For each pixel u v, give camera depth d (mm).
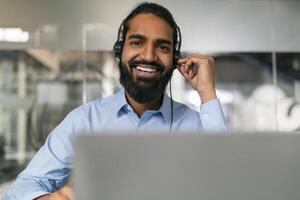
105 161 504
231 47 2256
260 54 2447
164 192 514
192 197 517
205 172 517
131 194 507
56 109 2439
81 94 2393
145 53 1198
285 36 2305
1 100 2451
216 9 2227
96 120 1318
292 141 526
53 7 2176
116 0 2166
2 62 2359
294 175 524
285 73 2510
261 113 2664
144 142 511
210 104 1242
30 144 2424
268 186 523
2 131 2428
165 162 512
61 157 1156
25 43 2180
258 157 523
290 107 2564
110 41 2188
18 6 2162
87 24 2186
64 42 2186
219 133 521
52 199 849
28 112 2451
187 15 2193
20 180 1095
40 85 2439
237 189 521
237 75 2939
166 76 1247
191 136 517
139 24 1212
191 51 2207
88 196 501
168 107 1353
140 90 1237
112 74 2297
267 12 2287
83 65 2336
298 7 2305
